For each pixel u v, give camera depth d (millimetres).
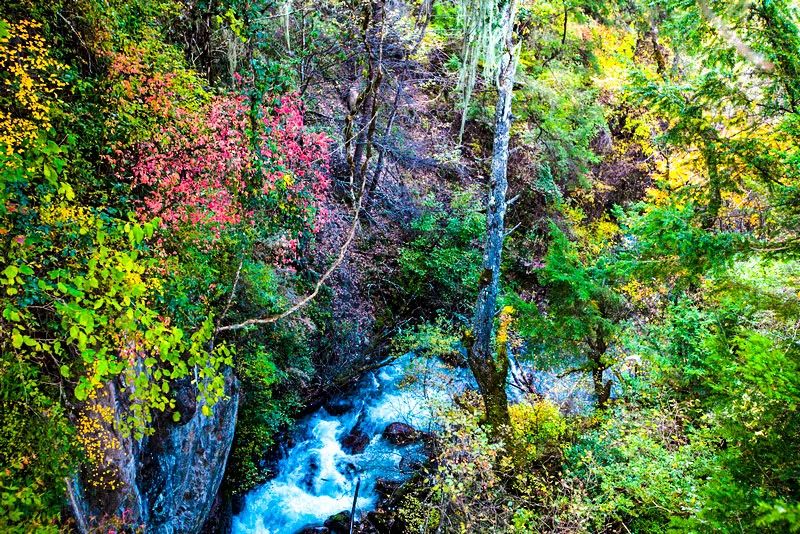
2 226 3512
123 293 3625
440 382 10422
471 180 16453
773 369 3816
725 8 5328
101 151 5457
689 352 8250
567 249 9391
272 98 6574
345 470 9539
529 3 14836
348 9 11406
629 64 14930
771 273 6523
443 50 15211
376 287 13219
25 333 3982
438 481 7062
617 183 17547
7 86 4211
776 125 5711
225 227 6203
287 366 9539
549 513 7117
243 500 8375
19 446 3572
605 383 9617
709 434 6172
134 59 5473
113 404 4566
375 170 14016
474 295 14016
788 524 3207
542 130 15484
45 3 4875
